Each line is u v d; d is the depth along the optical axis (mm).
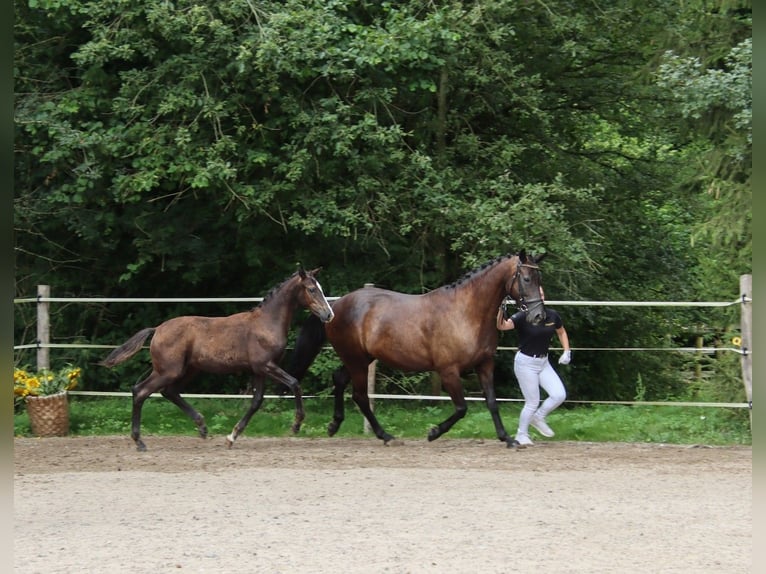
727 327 13656
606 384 18516
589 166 17094
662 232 18594
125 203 14711
